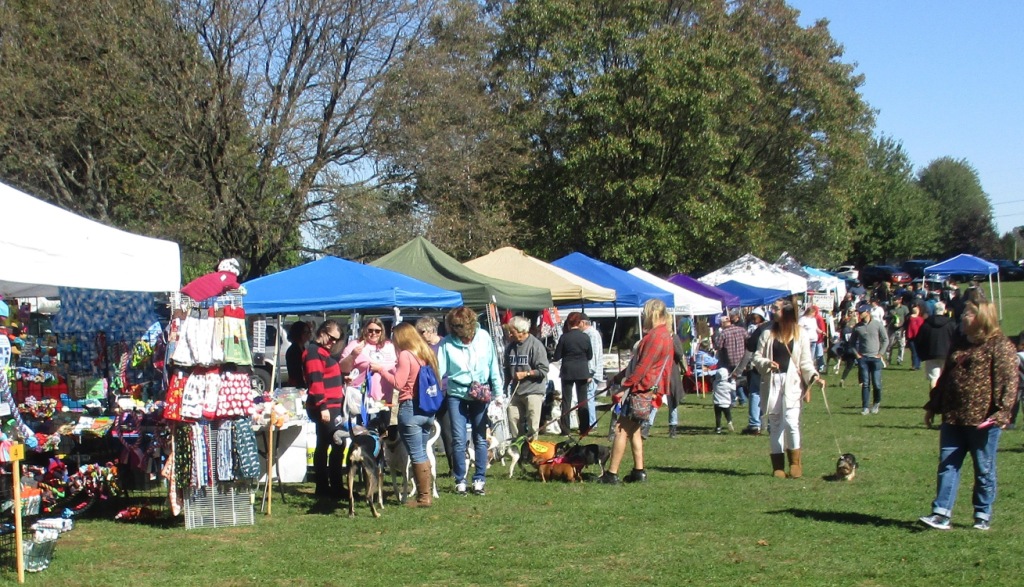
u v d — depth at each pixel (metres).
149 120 21.62
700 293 24.75
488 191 32.25
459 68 29.05
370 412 9.13
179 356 7.81
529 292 15.62
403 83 25.42
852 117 40.53
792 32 39.12
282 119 23.42
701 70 32.25
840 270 77.06
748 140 38.56
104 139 22.20
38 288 10.75
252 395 8.41
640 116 32.41
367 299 12.56
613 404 10.03
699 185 34.41
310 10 23.61
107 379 10.23
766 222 41.09
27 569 6.41
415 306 13.12
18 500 6.24
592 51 33.97
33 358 9.19
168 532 7.79
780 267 35.31
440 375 9.04
